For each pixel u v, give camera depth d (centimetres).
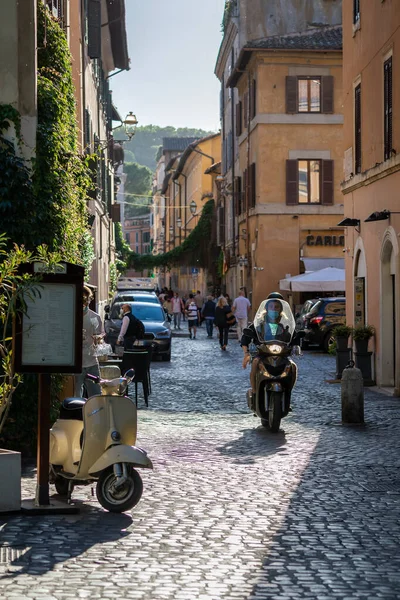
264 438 1595
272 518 998
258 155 5284
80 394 1628
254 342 1769
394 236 2369
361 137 2761
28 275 1009
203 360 3459
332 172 5278
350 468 1304
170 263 9056
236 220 6241
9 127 1403
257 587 743
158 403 2130
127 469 1019
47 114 1484
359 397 1770
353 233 2906
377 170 2519
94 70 4078
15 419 1378
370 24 2638
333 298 3897
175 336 5281
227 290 6875
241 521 982
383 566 809
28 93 1419
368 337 2594
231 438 1595
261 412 1694
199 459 1376
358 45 2795
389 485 1182
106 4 4500
